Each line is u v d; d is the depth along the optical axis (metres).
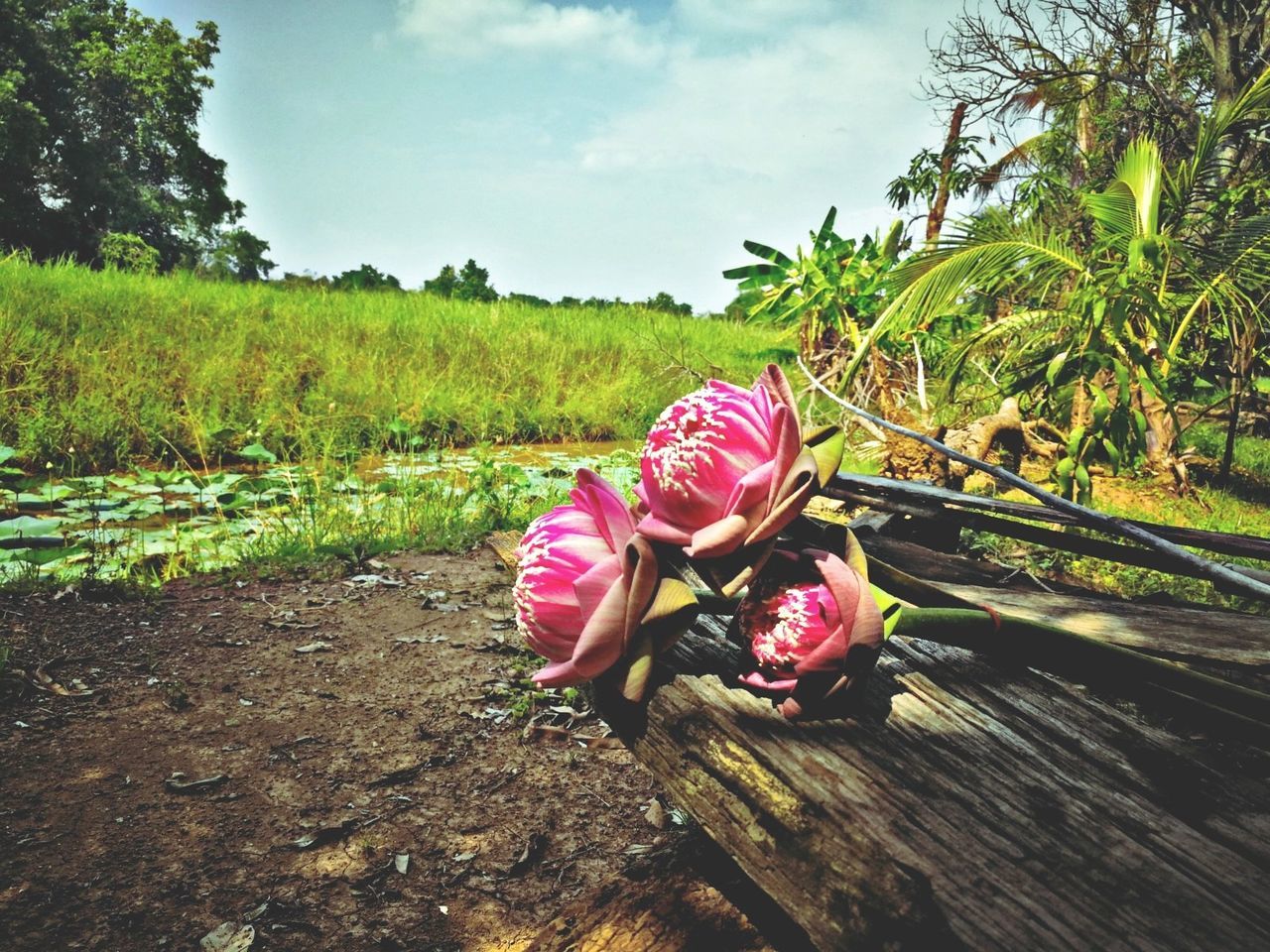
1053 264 3.04
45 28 15.36
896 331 3.05
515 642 1.49
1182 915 0.33
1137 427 2.64
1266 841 0.38
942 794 0.40
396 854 0.92
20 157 13.59
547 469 2.91
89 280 5.13
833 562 0.38
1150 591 1.58
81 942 0.77
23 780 1.02
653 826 0.99
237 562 1.93
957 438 2.63
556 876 0.90
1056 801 0.40
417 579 1.83
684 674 0.50
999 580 0.85
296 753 1.12
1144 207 2.85
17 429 2.97
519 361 4.80
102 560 1.88
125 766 1.07
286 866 0.89
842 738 0.44
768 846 0.39
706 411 0.39
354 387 3.87
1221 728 0.42
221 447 3.21
